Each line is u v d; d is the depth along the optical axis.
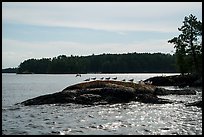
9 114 29.98
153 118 27.22
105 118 27.30
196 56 78.69
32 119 27.00
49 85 100.12
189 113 29.91
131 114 29.56
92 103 36.56
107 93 38.31
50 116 28.62
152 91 43.06
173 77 79.00
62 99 37.56
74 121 25.83
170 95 47.56
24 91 71.06
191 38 79.12
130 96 38.50
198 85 71.31
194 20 78.94
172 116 28.19
